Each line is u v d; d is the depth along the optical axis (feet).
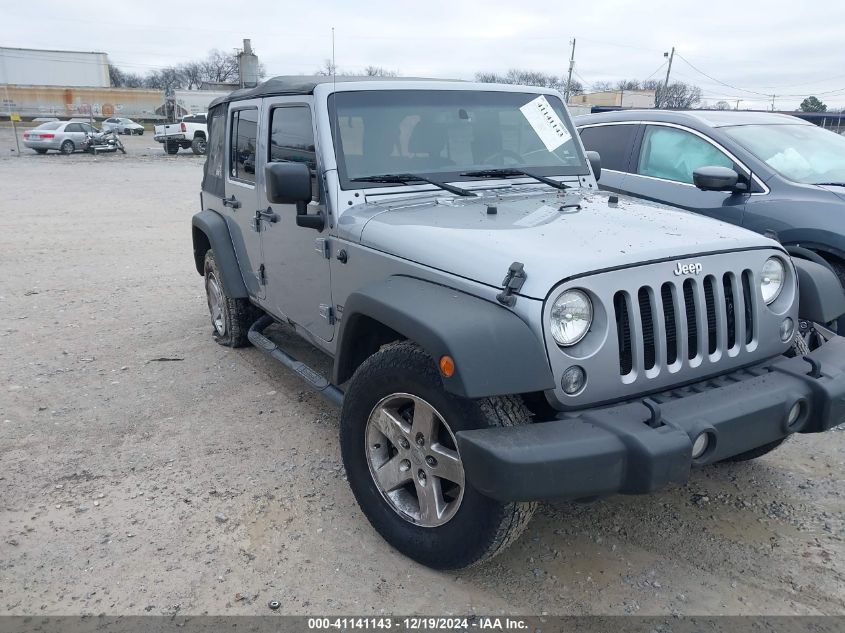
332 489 11.87
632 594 9.34
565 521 10.99
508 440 7.77
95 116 190.80
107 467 12.59
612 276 8.47
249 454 13.08
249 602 9.16
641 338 8.67
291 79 13.46
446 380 7.98
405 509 9.96
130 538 10.48
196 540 10.44
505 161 13.07
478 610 9.05
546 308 8.07
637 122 20.45
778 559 10.02
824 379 9.41
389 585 9.51
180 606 9.07
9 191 57.47
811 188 16.44
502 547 8.99
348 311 9.97
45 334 20.27
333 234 11.56
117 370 17.39
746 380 9.44
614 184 20.25
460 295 8.82
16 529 10.68
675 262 8.96
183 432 13.99
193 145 110.32
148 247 34.22
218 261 16.80
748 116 19.70
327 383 12.96
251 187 15.19
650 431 7.95
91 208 48.26
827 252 15.75
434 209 11.10
